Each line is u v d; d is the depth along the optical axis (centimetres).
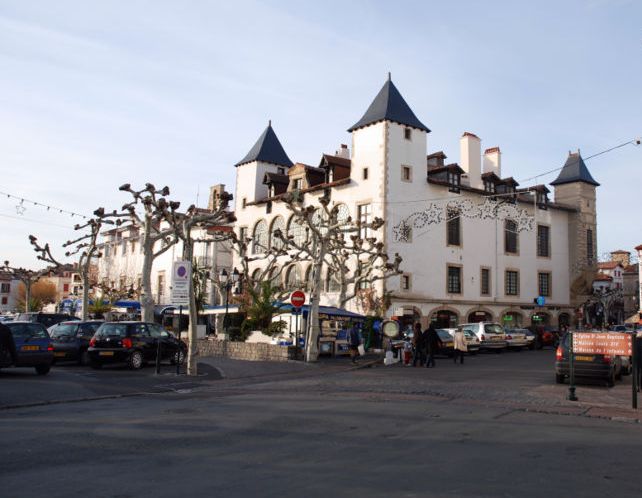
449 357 3123
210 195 6047
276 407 1297
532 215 5116
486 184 4891
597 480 689
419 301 4228
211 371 2161
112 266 6881
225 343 2959
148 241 2875
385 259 3600
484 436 965
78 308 4684
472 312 4578
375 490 638
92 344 2230
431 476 700
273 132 5578
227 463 765
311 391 1650
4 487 652
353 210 4322
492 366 2522
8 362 1761
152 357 2297
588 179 5516
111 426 1042
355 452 834
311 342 2672
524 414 1238
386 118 4188
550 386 1758
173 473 712
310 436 952
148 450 845
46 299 9569
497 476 702
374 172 4212
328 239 2823
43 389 1539
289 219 4850
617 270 7494
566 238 5428
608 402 1443
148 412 1227
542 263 5153
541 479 691
